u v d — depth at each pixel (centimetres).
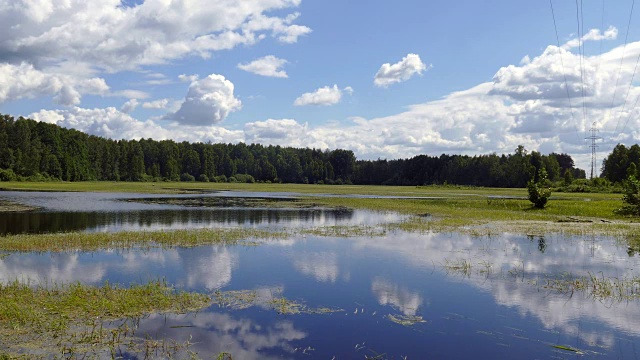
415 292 1413
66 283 1448
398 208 4734
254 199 6188
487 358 938
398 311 1232
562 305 1293
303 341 1015
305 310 1227
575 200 5722
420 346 998
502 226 3103
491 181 15675
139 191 8106
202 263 1786
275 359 921
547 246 2278
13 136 13175
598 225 3191
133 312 1166
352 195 7931
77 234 2420
